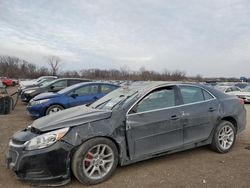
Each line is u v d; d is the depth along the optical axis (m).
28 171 3.86
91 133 4.08
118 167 4.75
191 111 5.09
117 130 4.31
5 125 8.52
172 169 4.68
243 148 5.97
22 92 15.20
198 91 5.42
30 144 3.90
